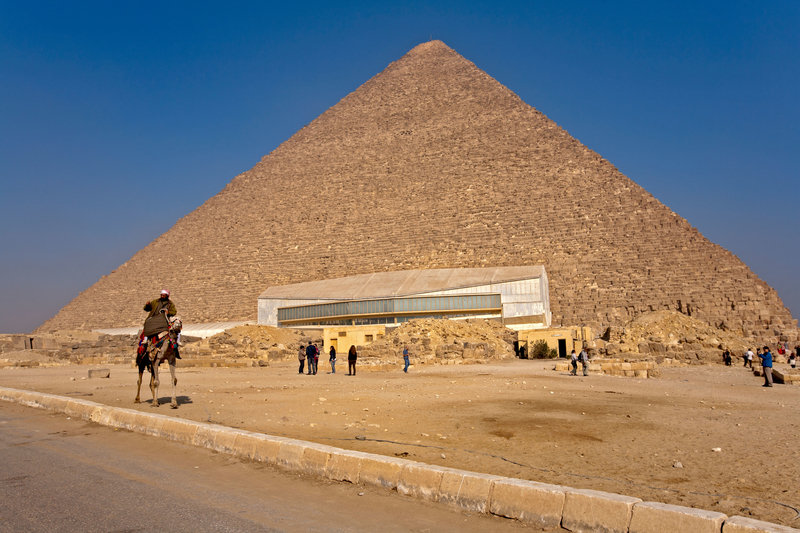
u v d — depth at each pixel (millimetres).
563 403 20672
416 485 9398
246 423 14930
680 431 14836
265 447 11586
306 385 28891
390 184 162625
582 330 74500
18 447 12758
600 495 7996
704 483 9766
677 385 33188
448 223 140500
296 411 17609
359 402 20422
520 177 149375
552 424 15500
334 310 105062
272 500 9023
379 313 100938
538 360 62500
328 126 199625
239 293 139250
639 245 120750
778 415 18812
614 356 57344
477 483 8875
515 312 97250
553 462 11062
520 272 102688
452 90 193875
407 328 65688
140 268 167250
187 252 164625
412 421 15828
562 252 123625
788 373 38312
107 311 154000
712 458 11680
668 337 62219
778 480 10016
